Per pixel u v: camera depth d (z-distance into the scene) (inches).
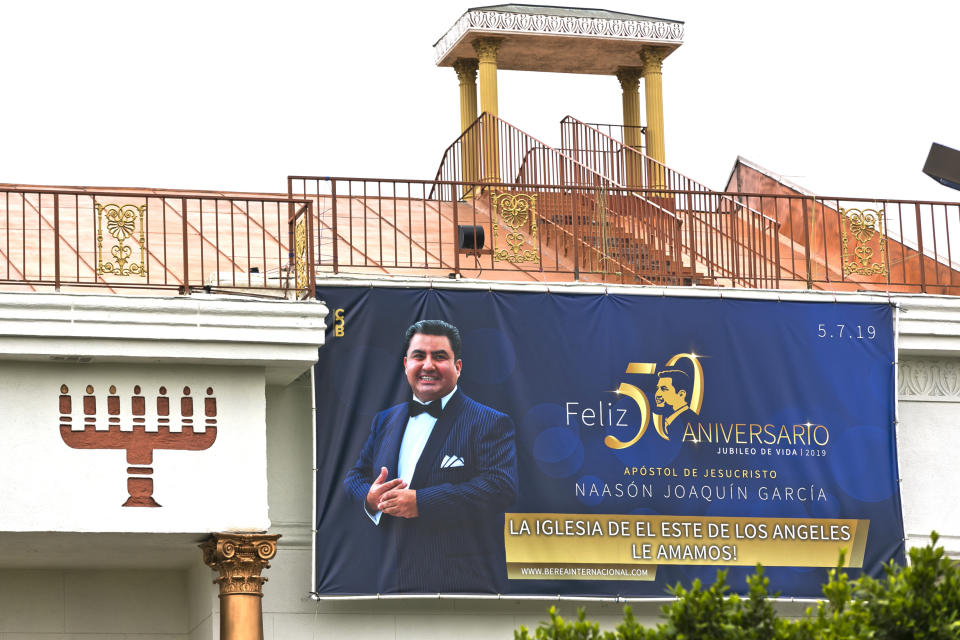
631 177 1055.6
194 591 718.5
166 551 679.1
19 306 615.5
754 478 717.9
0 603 717.3
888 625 418.9
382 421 683.4
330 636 682.8
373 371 686.5
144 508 629.3
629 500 701.9
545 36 1032.2
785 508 718.5
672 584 699.4
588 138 1022.4
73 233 820.0
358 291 689.6
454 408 690.8
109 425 632.4
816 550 718.5
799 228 922.7
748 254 812.6
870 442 732.7
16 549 663.1
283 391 693.9
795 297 737.6
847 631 406.9
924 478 756.0
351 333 686.5
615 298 717.3
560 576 689.0
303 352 645.3
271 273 752.3
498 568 682.8
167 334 628.4
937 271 788.0
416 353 691.4
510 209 741.9
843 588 429.1
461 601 697.6
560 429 700.7
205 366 647.1
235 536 633.0
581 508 695.7
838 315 740.7
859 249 777.6
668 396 714.8
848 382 735.1
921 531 749.3
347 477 677.3
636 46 1067.9
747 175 991.0
